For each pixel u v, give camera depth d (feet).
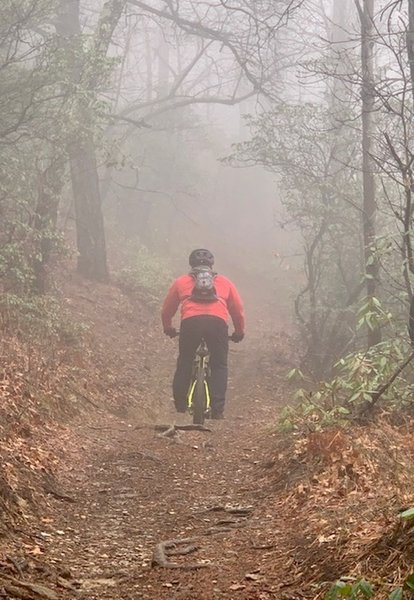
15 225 42.27
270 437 28.81
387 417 26.53
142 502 21.24
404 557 13.41
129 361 52.95
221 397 32.32
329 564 14.76
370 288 39.78
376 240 31.12
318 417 26.45
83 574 15.47
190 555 16.65
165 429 31.63
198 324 32.04
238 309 33.37
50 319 42.24
